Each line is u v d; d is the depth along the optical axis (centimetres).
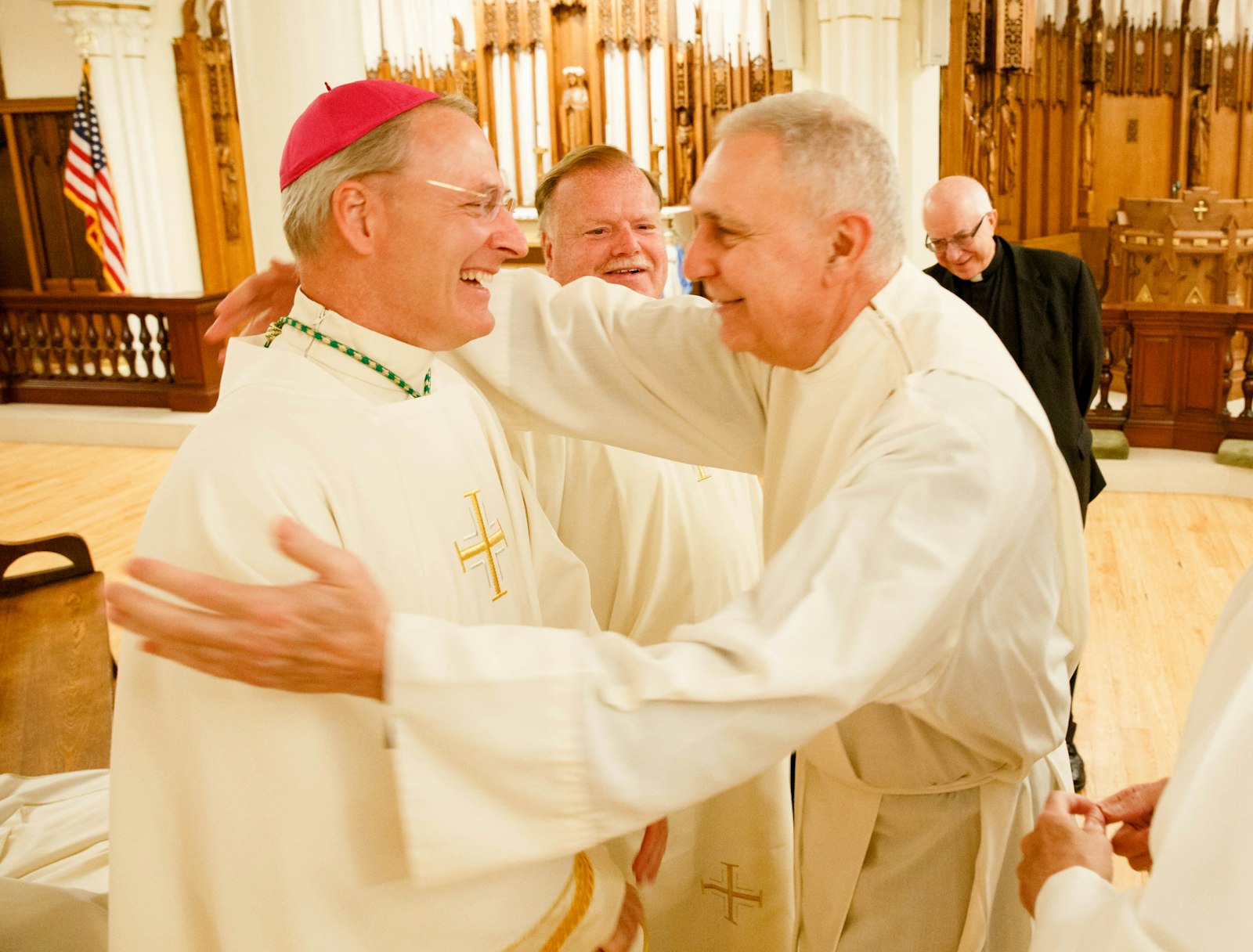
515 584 158
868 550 113
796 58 770
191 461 128
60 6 1054
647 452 180
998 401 129
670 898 225
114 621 95
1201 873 78
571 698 102
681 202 1151
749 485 242
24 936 174
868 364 141
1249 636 89
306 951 123
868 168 135
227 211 1152
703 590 221
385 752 125
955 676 140
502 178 142
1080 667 462
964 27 923
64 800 257
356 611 97
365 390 143
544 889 138
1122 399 833
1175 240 889
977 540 117
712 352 170
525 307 179
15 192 1268
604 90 1137
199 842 125
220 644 95
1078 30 1119
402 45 1155
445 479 147
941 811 156
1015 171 1043
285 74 631
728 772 105
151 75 1105
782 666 104
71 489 764
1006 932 165
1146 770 380
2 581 384
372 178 134
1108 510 663
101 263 1239
